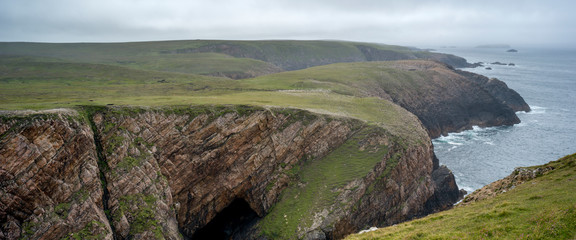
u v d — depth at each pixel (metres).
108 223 44.06
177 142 57.41
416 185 74.19
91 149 45.50
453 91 160.12
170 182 56.41
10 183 36.66
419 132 85.50
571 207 25.50
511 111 155.00
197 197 60.84
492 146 124.00
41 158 39.12
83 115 48.34
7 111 39.59
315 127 74.31
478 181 95.94
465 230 28.11
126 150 50.22
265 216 63.78
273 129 68.81
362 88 139.12
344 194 62.50
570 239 22.11
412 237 29.34
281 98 94.12
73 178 41.94
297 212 61.25
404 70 182.12
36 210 38.00
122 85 106.56
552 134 137.12
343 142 77.94
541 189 34.56
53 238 38.25
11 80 110.94
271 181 66.62
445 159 111.62
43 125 39.78
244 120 64.50
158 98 72.44
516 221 27.14
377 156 70.94
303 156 72.62
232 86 118.12
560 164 40.97
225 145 61.94
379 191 66.62
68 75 127.88
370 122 82.69
